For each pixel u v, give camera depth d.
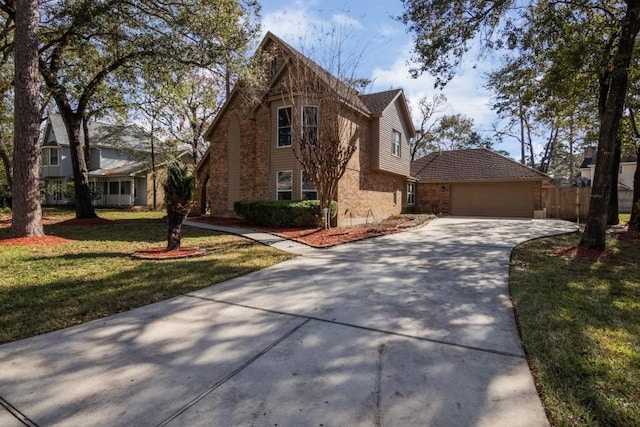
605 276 5.73
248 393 2.40
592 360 2.82
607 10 8.18
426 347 3.11
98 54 13.37
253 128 15.52
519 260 7.05
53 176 30.42
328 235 10.55
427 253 7.86
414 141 32.69
